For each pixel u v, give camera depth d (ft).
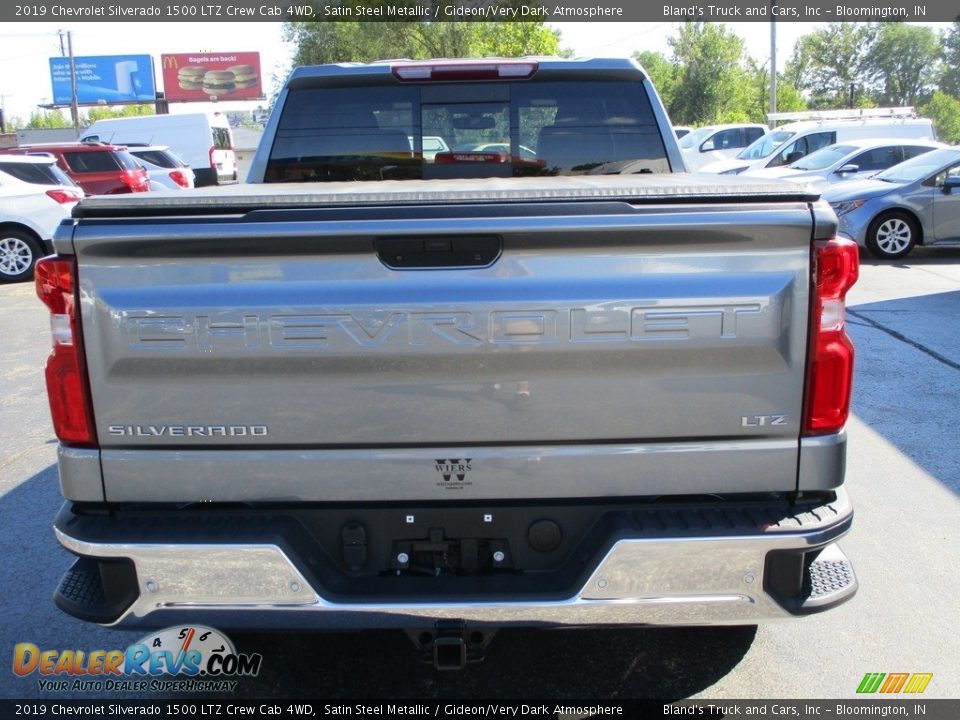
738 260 7.97
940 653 10.96
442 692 10.25
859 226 43.96
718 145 90.43
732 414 8.19
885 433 19.03
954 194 43.21
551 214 7.88
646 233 7.86
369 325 8.03
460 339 8.04
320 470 8.35
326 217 7.91
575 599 8.16
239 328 8.05
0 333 31.19
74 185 46.34
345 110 14.16
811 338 8.09
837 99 268.00
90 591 8.75
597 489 8.34
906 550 13.71
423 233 7.86
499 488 8.36
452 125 14.21
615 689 10.28
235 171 109.70
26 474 17.70
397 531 8.59
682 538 8.04
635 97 14.12
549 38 134.62
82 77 230.68
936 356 25.17
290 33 131.03
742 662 10.81
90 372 8.23
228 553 8.16
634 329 8.00
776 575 8.34
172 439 8.31
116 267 8.07
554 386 8.13
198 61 235.40
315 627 8.27
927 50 268.41
